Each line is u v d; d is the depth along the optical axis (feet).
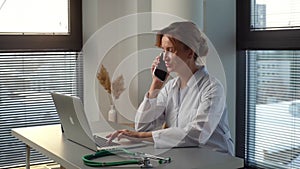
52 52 12.55
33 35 12.18
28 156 8.49
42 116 12.50
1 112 11.94
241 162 6.09
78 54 12.89
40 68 12.40
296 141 10.52
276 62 10.91
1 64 11.87
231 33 11.51
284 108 10.78
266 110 11.27
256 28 11.19
